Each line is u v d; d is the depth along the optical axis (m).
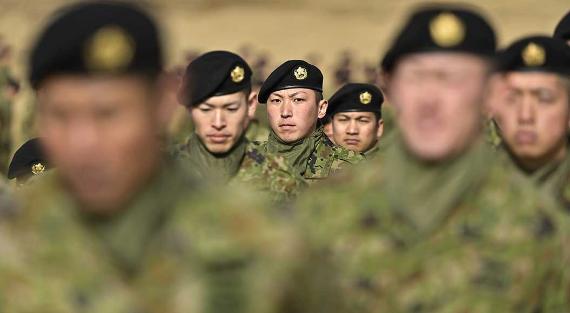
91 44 6.24
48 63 6.27
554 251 9.09
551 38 11.70
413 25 8.78
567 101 11.63
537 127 11.66
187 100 17.23
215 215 6.59
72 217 6.66
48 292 6.59
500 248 9.01
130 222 6.59
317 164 22.66
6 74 45.41
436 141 8.82
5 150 45.16
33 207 6.71
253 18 154.62
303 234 6.75
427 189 9.01
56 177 6.73
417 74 8.80
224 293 6.52
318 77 22.72
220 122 17.17
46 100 6.41
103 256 6.62
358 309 9.18
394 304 9.14
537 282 9.11
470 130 8.88
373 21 158.00
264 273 6.54
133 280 6.62
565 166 11.87
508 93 11.76
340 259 9.17
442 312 9.05
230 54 17.56
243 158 17.61
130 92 6.38
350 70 79.94
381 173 9.17
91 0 6.41
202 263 6.53
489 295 9.02
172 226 6.59
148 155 6.54
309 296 6.75
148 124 6.50
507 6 153.00
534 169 11.92
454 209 9.03
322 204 9.31
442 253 9.03
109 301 6.58
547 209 9.11
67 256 6.62
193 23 153.50
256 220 6.61
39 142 18.83
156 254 6.58
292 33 154.25
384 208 9.12
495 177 9.04
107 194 6.51
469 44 8.68
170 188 6.62
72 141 6.39
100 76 6.29
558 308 9.31
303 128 22.48
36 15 147.12
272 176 17.47
